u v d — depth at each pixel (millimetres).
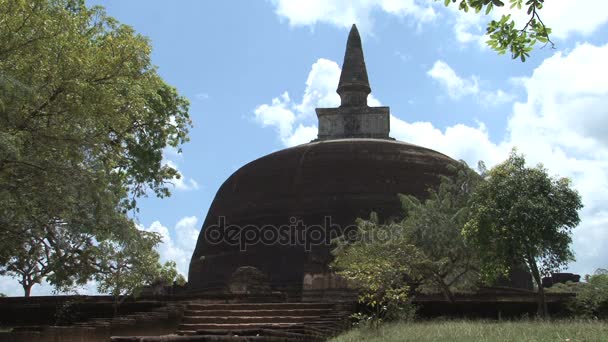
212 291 43375
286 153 48062
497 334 16875
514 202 27188
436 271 30625
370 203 42875
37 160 15352
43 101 15469
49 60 15328
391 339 17891
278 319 23797
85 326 19281
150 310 25250
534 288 44500
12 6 14984
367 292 25938
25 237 17000
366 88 56375
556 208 27000
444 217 33125
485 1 9305
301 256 41906
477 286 35094
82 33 17703
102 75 16656
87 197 16078
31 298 28641
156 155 29188
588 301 26953
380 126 54125
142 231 19984
